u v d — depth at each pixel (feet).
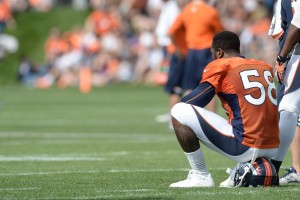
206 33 131.13
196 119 66.13
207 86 66.33
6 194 65.26
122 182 73.31
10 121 160.25
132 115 173.88
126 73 277.23
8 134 132.05
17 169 85.25
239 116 66.23
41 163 91.45
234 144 66.33
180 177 77.20
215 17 131.13
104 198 62.59
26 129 141.79
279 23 73.82
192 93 66.54
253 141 65.92
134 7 288.51
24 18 320.50
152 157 98.02
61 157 98.22
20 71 294.25
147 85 270.67
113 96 236.02
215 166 88.22
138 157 98.02
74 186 70.33
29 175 79.20
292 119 71.51
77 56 284.20
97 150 107.04
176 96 138.82
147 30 272.31
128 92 249.96
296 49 72.18
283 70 72.59
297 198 61.46
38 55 307.58
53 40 289.74
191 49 131.95
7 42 306.14
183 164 89.97
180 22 134.51
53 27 318.65
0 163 91.56
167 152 104.12
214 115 66.74
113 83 279.08
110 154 101.86
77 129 141.38
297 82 72.02
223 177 77.56
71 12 325.62
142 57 273.13
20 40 312.29
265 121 66.13
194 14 131.54
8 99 229.25
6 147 111.34
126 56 278.87
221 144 66.59
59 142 118.42
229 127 66.64
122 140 121.49
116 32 282.77
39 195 64.64
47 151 105.81
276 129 67.00
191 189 66.39
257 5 247.29
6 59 305.12
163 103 209.15
